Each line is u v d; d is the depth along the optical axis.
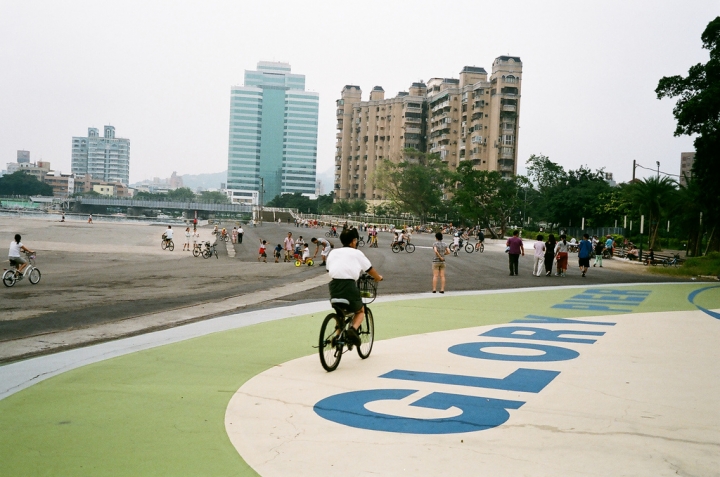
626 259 43.47
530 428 5.44
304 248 31.61
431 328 11.37
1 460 4.63
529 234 77.44
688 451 4.89
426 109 155.62
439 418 5.71
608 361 8.44
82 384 6.93
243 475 4.36
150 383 6.99
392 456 4.74
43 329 10.95
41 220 96.75
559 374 7.60
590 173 104.81
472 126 130.88
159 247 47.56
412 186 107.88
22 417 5.70
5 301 15.05
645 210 46.25
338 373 7.56
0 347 9.23
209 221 123.69
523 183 94.50
